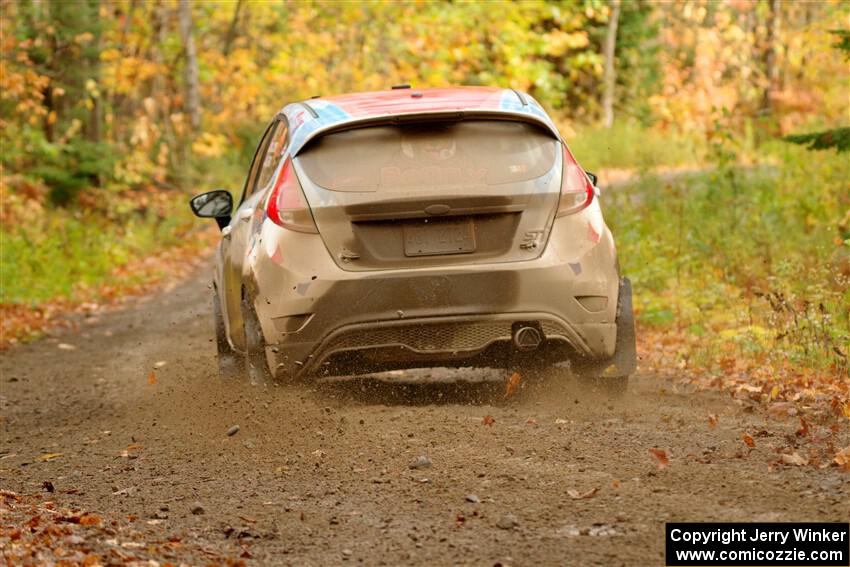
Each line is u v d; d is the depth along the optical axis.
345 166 10.21
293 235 10.13
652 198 24.84
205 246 38.97
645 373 13.34
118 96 53.81
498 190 10.09
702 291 17.73
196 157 51.19
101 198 39.97
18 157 38.91
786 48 61.28
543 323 10.11
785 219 22.30
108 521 7.80
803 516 7.09
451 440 9.38
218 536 7.44
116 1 50.19
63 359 17.94
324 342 10.02
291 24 46.59
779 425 9.80
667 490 7.78
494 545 6.88
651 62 67.19
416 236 10.05
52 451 10.85
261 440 9.84
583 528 7.08
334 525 7.51
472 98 10.84
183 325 21.02
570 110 62.91
